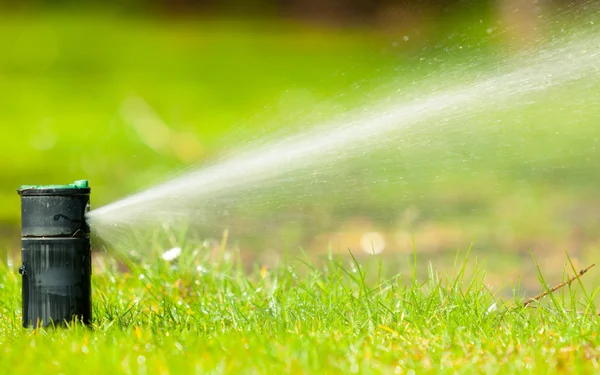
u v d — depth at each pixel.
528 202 12.52
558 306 6.04
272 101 22.95
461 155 13.44
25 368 4.94
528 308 6.16
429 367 4.86
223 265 7.80
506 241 10.68
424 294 6.61
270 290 6.96
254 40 31.39
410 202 12.59
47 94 24.28
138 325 6.04
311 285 6.73
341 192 12.47
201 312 6.28
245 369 4.75
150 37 31.77
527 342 5.30
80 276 5.76
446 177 13.33
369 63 26.39
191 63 28.22
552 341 5.32
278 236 10.97
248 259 9.95
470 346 5.24
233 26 33.50
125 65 28.02
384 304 6.26
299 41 31.03
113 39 31.23
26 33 31.45
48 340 5.44
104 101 23.44
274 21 34.12
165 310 6.36
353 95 21.36
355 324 5.78
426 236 11.12
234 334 5.61
